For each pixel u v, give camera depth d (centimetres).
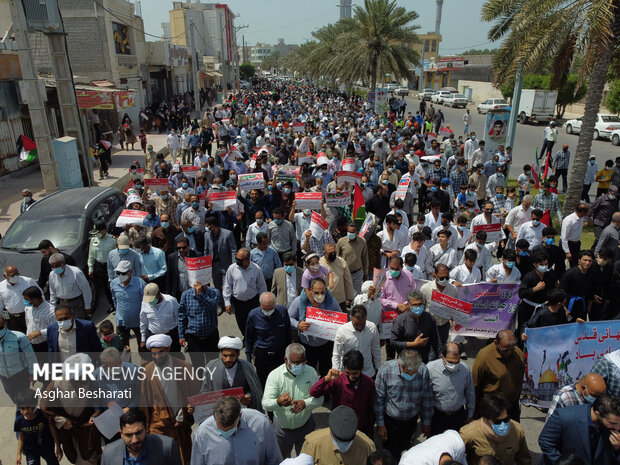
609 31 1074
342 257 755
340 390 462
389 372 455
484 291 656
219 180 1094
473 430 401
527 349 569
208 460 384
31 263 804
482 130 3331
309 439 397
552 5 1207
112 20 3075
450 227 782
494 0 1374
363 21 3262
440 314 586
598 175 1390
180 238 749
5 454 536
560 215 966
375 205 1048
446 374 461
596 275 640
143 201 1123
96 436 486
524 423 579
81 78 2633
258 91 6969
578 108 4481
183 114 3688
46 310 618
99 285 942
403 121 2994
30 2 1380
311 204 920
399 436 471
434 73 7481
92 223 912
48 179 1402
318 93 6131
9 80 1844
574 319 645
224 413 365
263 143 1991
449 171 1406
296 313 602
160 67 4412
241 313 700
